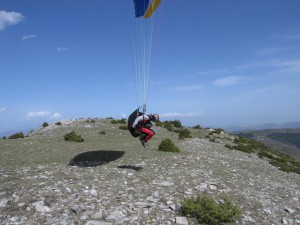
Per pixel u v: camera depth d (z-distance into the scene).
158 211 13.36
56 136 37.44
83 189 15.20
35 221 11.75
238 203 15.48
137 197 14.70
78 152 25.23
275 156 43.44
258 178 21.78
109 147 28.11
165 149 27.00
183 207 13.40
